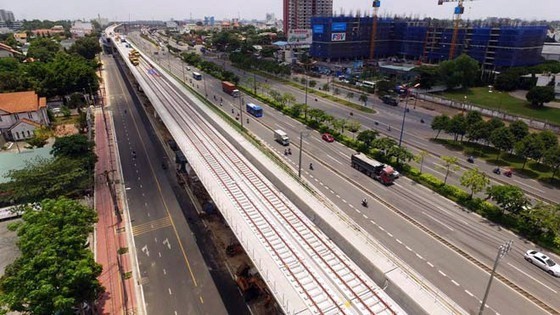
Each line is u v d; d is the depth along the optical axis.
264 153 60.19
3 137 74.25
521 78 124.75
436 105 104.69
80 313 30.97
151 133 82.50
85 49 164.50
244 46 199.25
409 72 132.88
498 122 68.31
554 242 40.03
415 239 42.62
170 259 40.47
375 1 177.62
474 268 37.69
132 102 109.88
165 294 35.38
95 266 30.16
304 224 39.09
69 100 100.56
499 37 140.25
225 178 50.22
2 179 53.12
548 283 35.50
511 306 32.69
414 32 177.25
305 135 78.25
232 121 89.25
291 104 103.25
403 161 62.62
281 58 186.88
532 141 58.88
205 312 33.25
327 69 156.25
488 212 46.97
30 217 33.44
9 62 110.62
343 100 109.19
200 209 50.91
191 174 58.09
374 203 50.94
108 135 79.19
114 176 60.84
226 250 41.25
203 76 150.38
